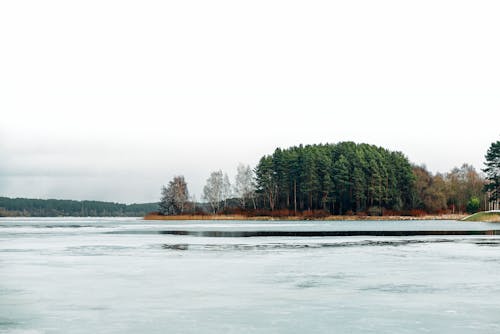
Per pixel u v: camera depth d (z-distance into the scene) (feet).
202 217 492.54
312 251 132.05
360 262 107.45
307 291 74.08
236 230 255.70
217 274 90.63
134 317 58.70
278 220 460.14
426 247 143.33
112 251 134.41
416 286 77.97
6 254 126.72
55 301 67.41
